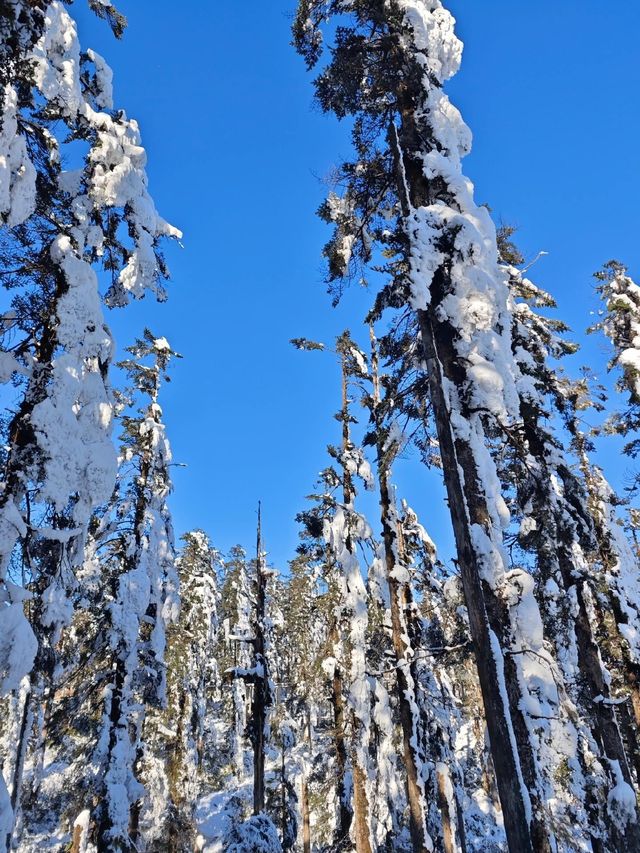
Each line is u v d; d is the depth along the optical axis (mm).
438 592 17406
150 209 13039
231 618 40750
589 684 12469
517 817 6078
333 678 17844
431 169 9859
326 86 10672
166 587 18719
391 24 10078
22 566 9875
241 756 40188
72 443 10055
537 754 7586
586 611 12914
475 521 8328
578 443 17391
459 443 8797
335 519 18844
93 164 12016
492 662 6863
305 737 33000
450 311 9250
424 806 12828
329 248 11805
